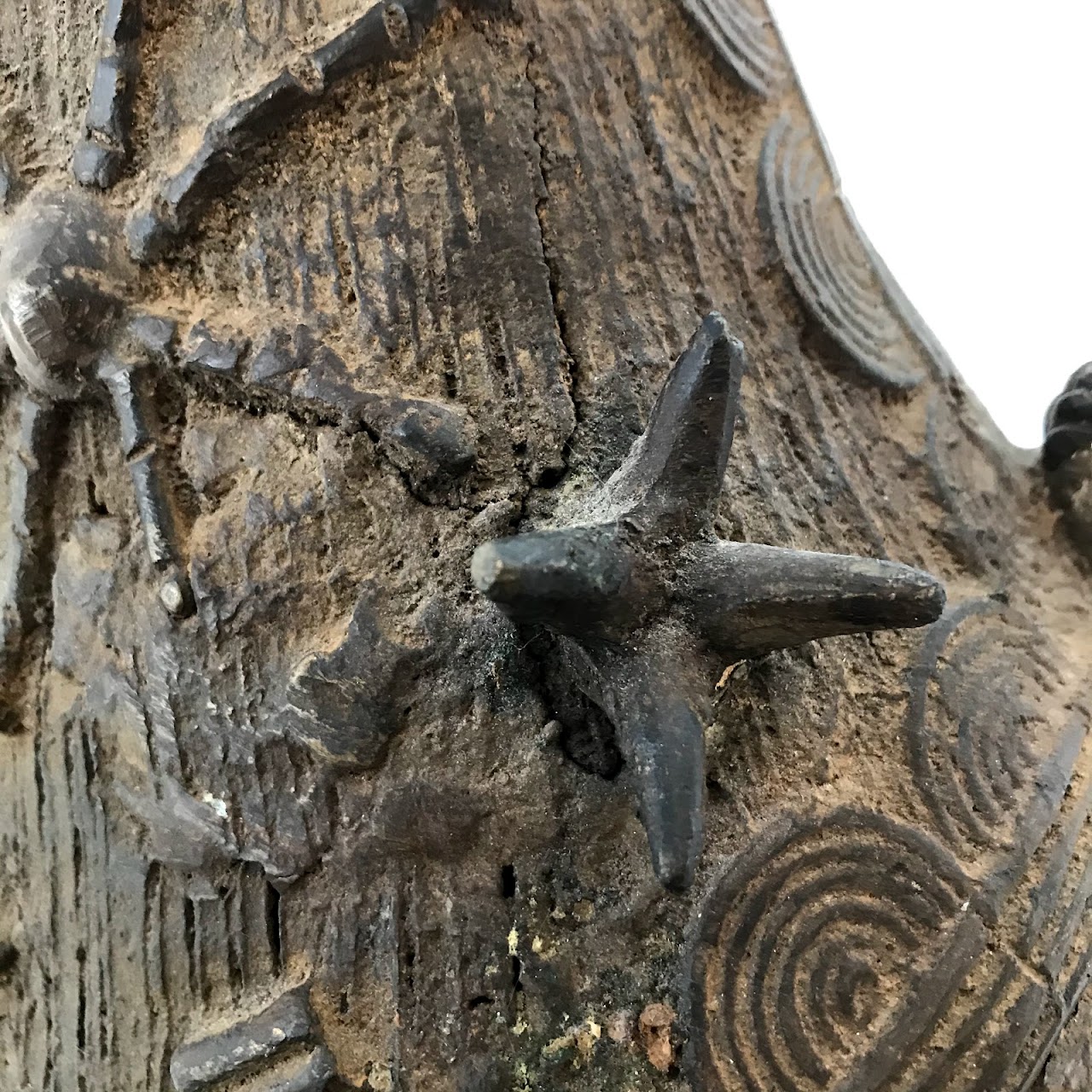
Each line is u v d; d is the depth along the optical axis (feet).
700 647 0.34
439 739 0.36
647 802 0.32
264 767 0.37
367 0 0.38
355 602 0.37
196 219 0.38
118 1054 0.39
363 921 0.37
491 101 0.39
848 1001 0.36
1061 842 0.39
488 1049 0.36
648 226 0.41
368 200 0.38
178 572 0.38
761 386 0.43
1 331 0.39
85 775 0.39
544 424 0.38
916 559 0.44
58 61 0.41
